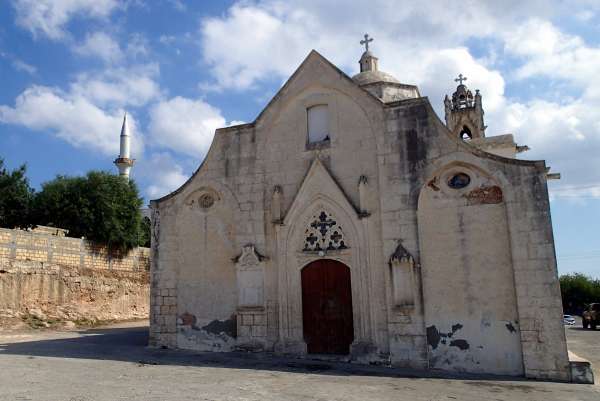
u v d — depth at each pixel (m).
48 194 33.97
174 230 18.48
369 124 16.45
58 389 10.30
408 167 15.63
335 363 15.09
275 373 13.17
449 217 15.01
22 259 26.89
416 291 14.84
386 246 15.42
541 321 13.51
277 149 17.62
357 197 16.22
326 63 17.41
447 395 10.95
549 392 11.59
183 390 10.48
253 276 16.89
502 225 14.44
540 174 14.16
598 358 17.59
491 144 20.73
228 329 17.11
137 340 20.62
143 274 36.19
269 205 17.36
